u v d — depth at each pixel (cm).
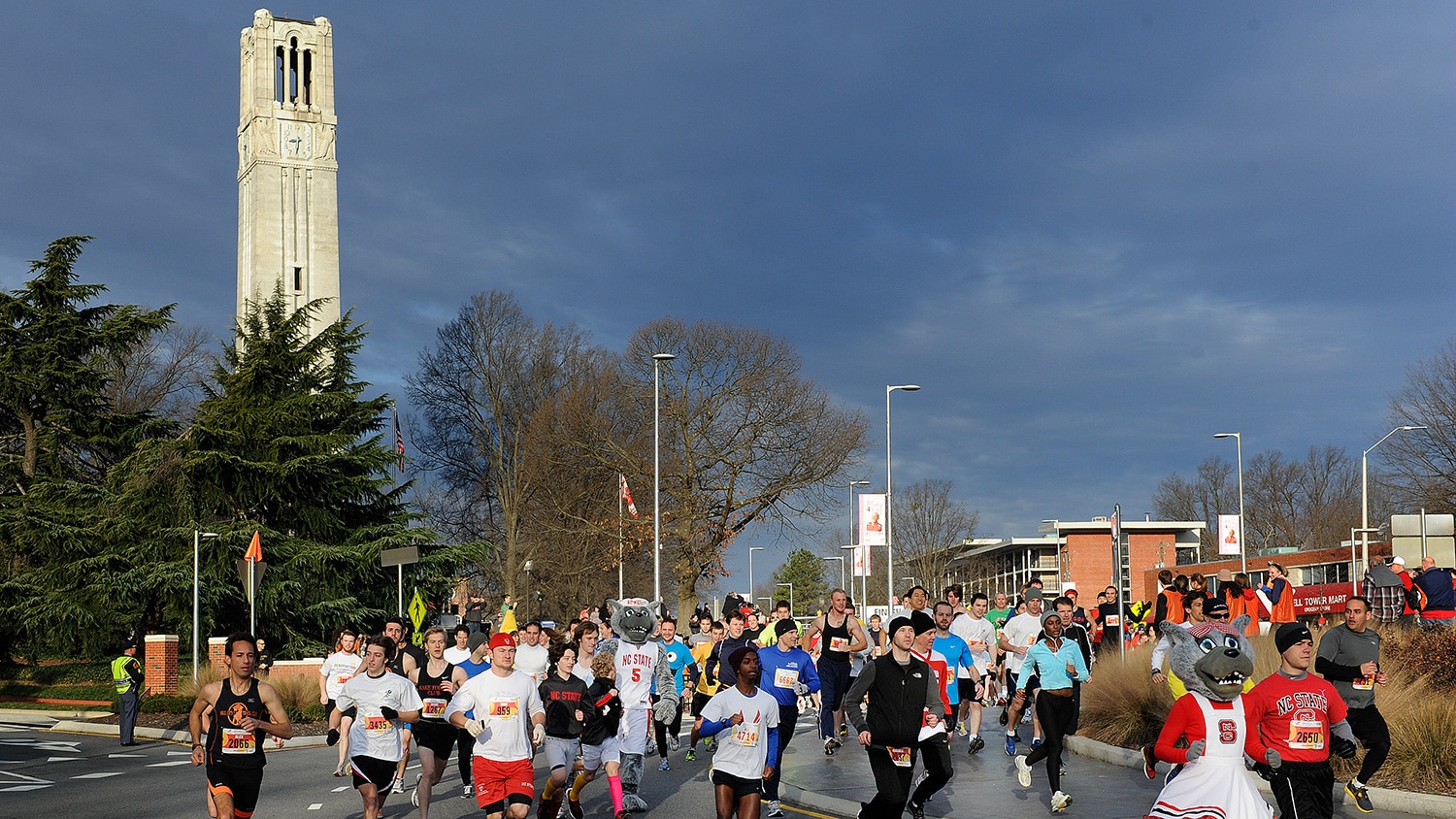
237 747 977
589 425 6109
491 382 6838
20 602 4253
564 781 1210
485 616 3272
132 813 1456
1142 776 1510
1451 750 1268
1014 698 1719
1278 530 9425
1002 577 9188
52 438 4744
